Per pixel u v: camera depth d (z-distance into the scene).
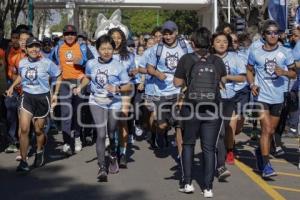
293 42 11.15
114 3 25.27
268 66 8.46
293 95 11.01
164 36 9.39
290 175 8.99
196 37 7.38
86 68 8.48
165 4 25.47
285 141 12.64
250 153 10.97
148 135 12.12
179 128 8.16
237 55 9.15
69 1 24.69
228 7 27.12
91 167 9.45
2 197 7.50
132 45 12.41
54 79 9.53
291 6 18.38
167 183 8.30
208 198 7.42
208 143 7.39
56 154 10.64
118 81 8.44
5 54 10.67
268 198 7.46
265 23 8.56
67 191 7.82
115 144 8.91
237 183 8.34
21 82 8.99
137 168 9.41
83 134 11.95
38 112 8.97
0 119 11.39
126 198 7.43
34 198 7.45
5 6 26.77
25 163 8.86
